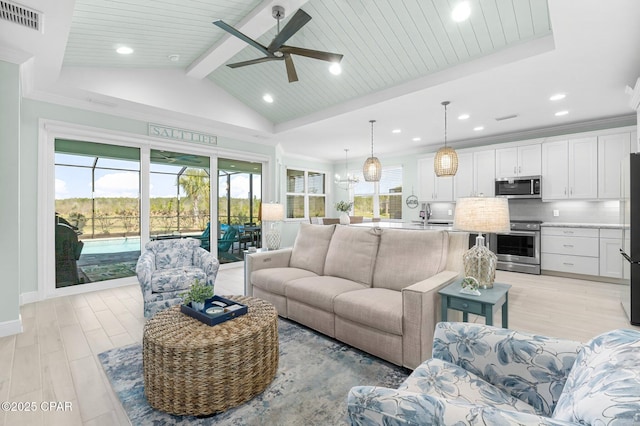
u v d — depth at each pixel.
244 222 5.80
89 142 4.00
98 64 3.65
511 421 0.69
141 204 4.43
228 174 5.54
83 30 2.91
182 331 1.75
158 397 1.64
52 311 3.22
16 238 2.68
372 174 4.68
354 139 6.12
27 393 1.81
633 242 2.83
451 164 3.84
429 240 2.56
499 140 5.76
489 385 1.16
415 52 3.28
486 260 2.12
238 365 1.68
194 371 1.59
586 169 4.69
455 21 2.80
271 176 6.15
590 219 4.93
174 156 4.81
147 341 1.69
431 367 1.26
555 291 4.00
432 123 4.95
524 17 2.62
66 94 3.68
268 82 4.46
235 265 5.65
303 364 2.13
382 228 2.95
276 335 1.98
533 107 4.16
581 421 0.67
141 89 4.01
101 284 4.07
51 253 3.70
